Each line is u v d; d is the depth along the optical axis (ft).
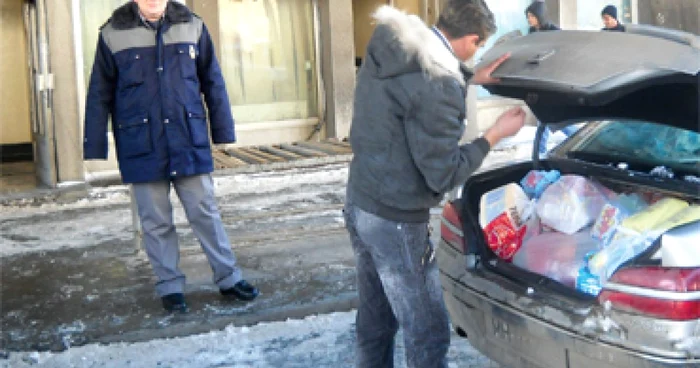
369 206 9.80
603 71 9.07
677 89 9.94
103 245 22.34
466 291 10.84
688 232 8.98
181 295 16.31
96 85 15.48
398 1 42.83
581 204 11.20
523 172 12.42
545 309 9.56
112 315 16.15
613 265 9.28
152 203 15.83
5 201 29.27
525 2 42.68
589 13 43.04
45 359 14.01
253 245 21.54
